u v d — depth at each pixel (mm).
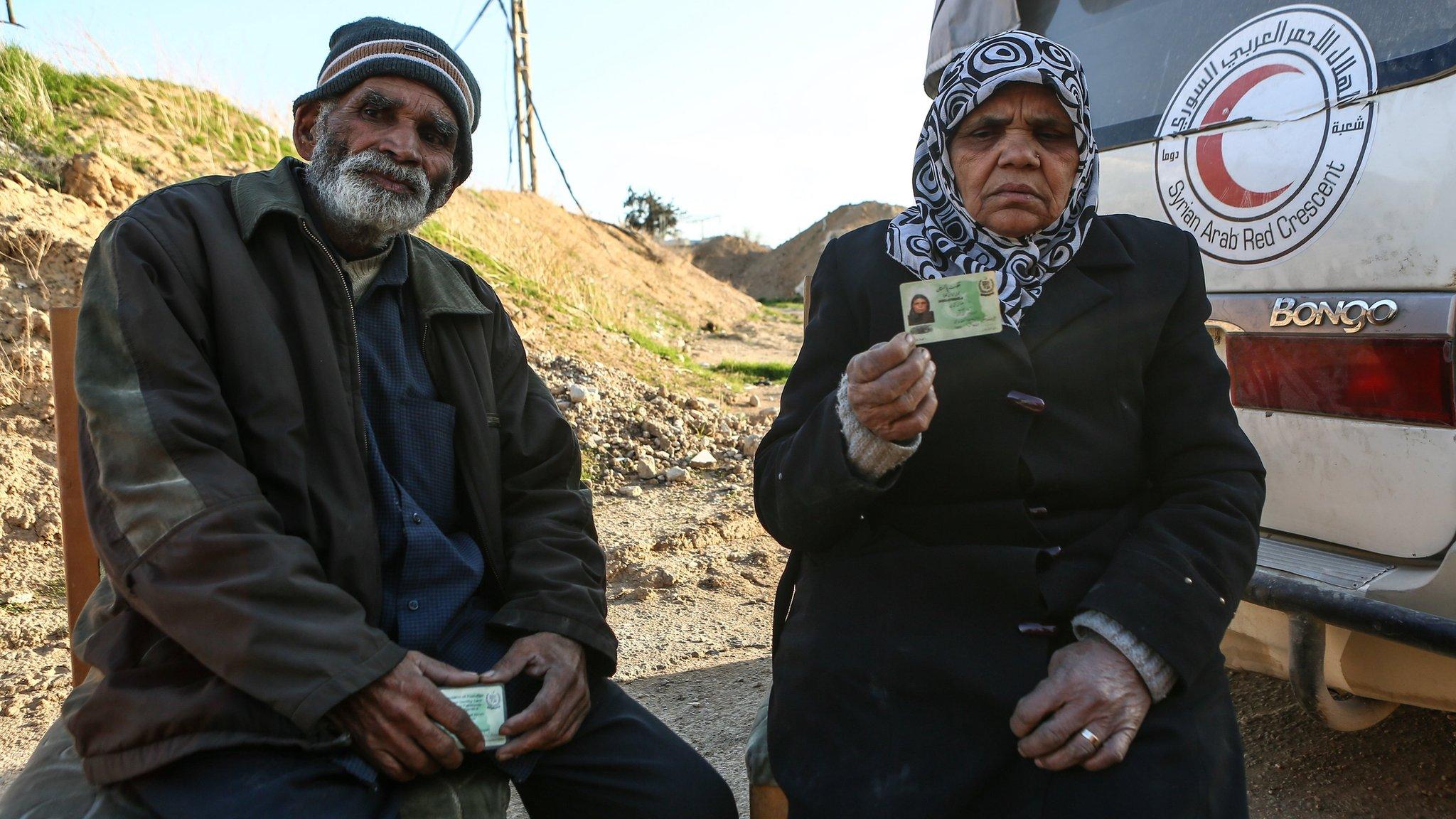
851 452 1651
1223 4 2703
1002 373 1772
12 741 2869
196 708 1553
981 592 1753
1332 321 2393
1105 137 3000
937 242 1886
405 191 1961
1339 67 2402
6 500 4387
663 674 3465
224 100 9602
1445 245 2184
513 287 10367
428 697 1650
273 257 1818
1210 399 1856
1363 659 2283
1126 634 1633
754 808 1987
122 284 1658
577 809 1912
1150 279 1885
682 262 23094
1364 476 2361
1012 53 1811
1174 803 1555
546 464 2160
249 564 1562
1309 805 2512
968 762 1644
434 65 2018
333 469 1760
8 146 6699
